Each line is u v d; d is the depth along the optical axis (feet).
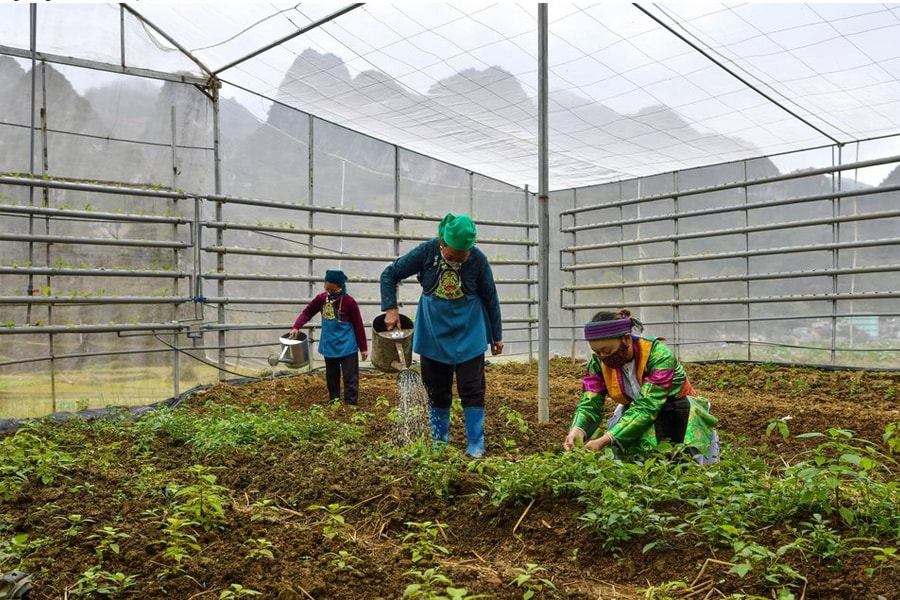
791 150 44.29
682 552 11.97
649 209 51.47
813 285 43.24
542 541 13.20
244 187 42.93
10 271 33.19
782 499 12.57
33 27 36.22
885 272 40.09
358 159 47.42
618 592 11.14
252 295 42.34
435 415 20.98
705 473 13.20
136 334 37.14
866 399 33.81
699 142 43.86
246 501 16.55
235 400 35.22
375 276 47.67
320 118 45.70
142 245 37.19
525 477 14.33
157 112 39.93
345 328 33.22
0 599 10.34
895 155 40.32
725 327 46.93
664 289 50.16
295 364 32.60
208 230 41.06
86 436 24.59
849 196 41.47
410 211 49.75
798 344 43.57
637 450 15.89
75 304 35.55
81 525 13.83
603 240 53.88
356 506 15.29
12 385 33.50
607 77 36.63
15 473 16.83
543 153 26.12
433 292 20.39
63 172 36.88
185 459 21.13
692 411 15.92
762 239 45.55
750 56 33.06
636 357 16.10
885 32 30.01
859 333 41.14
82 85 37.60
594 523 12.67
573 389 37.58
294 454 20.10
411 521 14.65
